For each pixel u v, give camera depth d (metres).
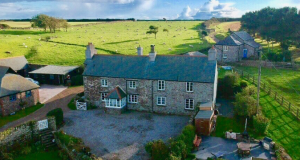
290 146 30.84
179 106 41.97
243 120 37.41
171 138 31.27
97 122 39.47
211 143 31.95
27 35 111.44
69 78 63.16
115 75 44.09
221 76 54.09
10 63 64.75
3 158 30.44
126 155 29.81
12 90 43.66
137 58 45.78
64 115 42.56
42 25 123.88
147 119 40.41
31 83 48.06
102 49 85.38
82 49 86.38
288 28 82.88
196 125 34.41
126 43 95.69
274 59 68.75
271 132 33.94
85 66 46.91
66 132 36.06
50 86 61.12
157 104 43.03
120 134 35.22
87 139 33.91
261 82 52.69
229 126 36.22
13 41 93.56
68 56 78.94
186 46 91.00
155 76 42.09
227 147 30.81
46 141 34.00
